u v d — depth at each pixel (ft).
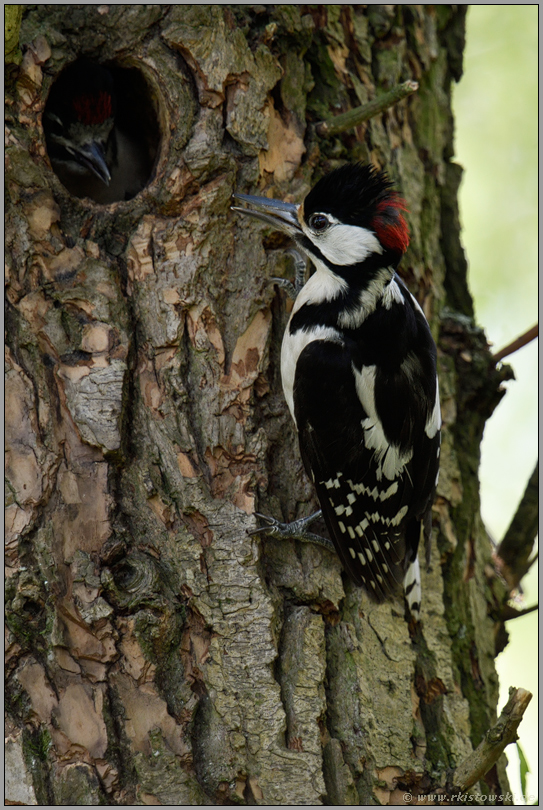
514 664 43.55
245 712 21.31
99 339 23.22
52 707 20.35
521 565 32.14
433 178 31.94
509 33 46.73
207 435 23.70
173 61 25.27
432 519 28.53
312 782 20.81
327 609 23.82
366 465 26.04
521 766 22.97
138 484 22.74
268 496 24.16
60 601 21.13
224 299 25.05
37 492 21.67
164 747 20.53
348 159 28.27
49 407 22.36
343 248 26.02
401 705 23.67
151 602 21.48
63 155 30.17
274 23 26.40
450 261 32.63
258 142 25.79
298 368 25.39
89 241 24.20
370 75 29.45
